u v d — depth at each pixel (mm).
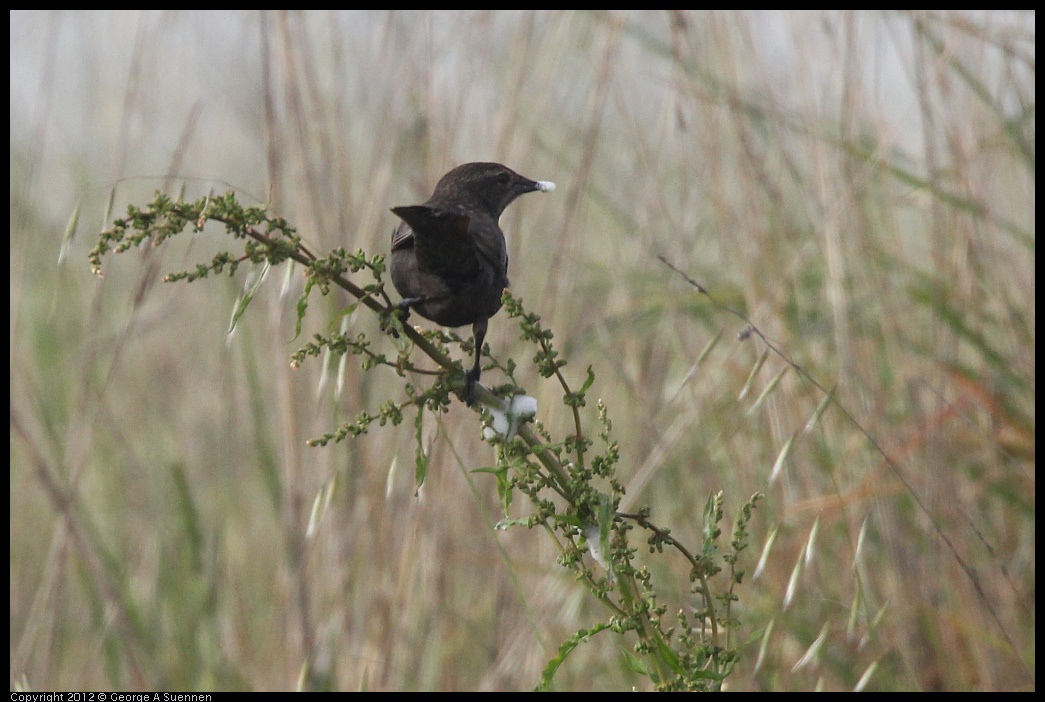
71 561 10250
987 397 9812
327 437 5277
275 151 9844
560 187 11414
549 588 9594
